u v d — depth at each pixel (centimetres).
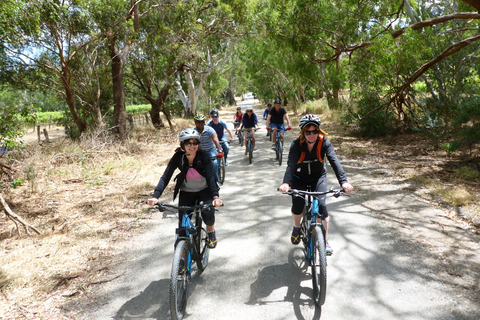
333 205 593
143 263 421
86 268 412
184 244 321
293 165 366
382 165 868
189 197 375
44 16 1040
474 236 448
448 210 541
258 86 3981
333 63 1869
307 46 1486
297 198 383
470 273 362
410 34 1051
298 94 3594
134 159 1062
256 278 375
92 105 1623
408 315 303
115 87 1451
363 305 320
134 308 332
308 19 1391
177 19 1628
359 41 1405
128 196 690
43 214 600
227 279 376
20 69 1292
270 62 2850
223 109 5472
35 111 912
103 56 1468
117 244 478
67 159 1001
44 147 1191
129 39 1410
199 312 321
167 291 359
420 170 781
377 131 1331
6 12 765
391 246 432
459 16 1001
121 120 1452
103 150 1086
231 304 331
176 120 2480
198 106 3828
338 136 1441
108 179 830
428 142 1059
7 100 870
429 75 1204
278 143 921
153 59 1661
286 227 510
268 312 317
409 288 342
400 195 623
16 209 624
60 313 328
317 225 337
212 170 358
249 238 478
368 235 467
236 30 1992
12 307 338
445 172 746
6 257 437
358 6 1347
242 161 1013
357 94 1420
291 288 354
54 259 433
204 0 1869
